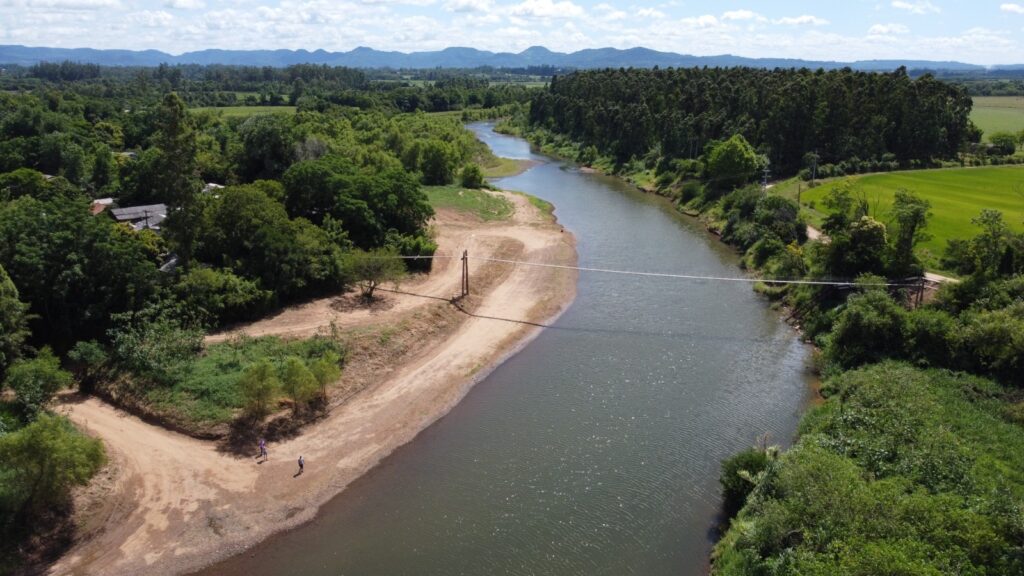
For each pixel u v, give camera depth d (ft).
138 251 199.21
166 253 227.40
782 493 113.70
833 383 174.50
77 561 119.03
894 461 121.80
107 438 150.20
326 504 135.23
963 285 191.01
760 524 107.24
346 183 271.90
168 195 204.54
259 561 120.37
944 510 95.96
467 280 242.37
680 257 293.64
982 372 168.25
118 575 116.57
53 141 378.53
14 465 116.67
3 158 373.20
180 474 141.49
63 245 185.88
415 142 431.84
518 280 262.26
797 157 420.77
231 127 461.78
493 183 457.68
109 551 121.49
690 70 597.11
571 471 144.36
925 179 373.40
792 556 96.89
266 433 155.53
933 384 162.40
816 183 369.50
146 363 167.43
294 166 280.10
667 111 487.61
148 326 180.04
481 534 125.59
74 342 186.50
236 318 202.59
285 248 219.41
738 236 305.53
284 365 168.35
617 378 186.50
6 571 113.91
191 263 208.03
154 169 207.10
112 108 581.94
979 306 183.21
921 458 118.11
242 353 179.52
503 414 168.35
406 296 234.17
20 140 388.78
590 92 622.13
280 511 132.87
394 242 262.88
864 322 181.68
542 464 147.02
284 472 144.25
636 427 161.17
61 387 157.28
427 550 121.80
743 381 184.14
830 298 218.38
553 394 178.09
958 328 174.70
